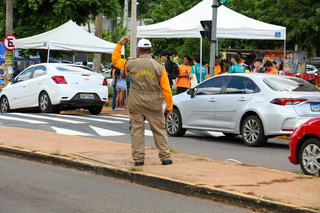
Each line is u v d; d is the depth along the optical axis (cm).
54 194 838
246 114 1457
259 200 748
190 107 1611
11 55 3078
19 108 2361
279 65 3662
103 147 1228
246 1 4756
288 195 781
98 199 812
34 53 3375
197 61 2111
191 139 1611
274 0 4359
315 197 773
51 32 2761
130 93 1000
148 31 2350
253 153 1328
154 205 780
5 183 909
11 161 1121
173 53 5131
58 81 2166
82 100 2191
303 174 1015
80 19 3388
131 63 989
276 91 1397
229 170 974
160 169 965
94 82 2233
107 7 3397
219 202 796
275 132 1376
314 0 4250
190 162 1056
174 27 2258
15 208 749
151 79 985
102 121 2009
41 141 1301
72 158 1069
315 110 1380
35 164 1090
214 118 1537
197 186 829
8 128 1561
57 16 3284
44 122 1894
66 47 2706
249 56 2303
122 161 1045
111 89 3338
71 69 2252
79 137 1405
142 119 1002
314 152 988
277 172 969
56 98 2169
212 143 1522
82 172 1012
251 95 1441
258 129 1415
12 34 3111
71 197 821
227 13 2306
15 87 2370
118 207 768
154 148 1245
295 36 4241
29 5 3142
